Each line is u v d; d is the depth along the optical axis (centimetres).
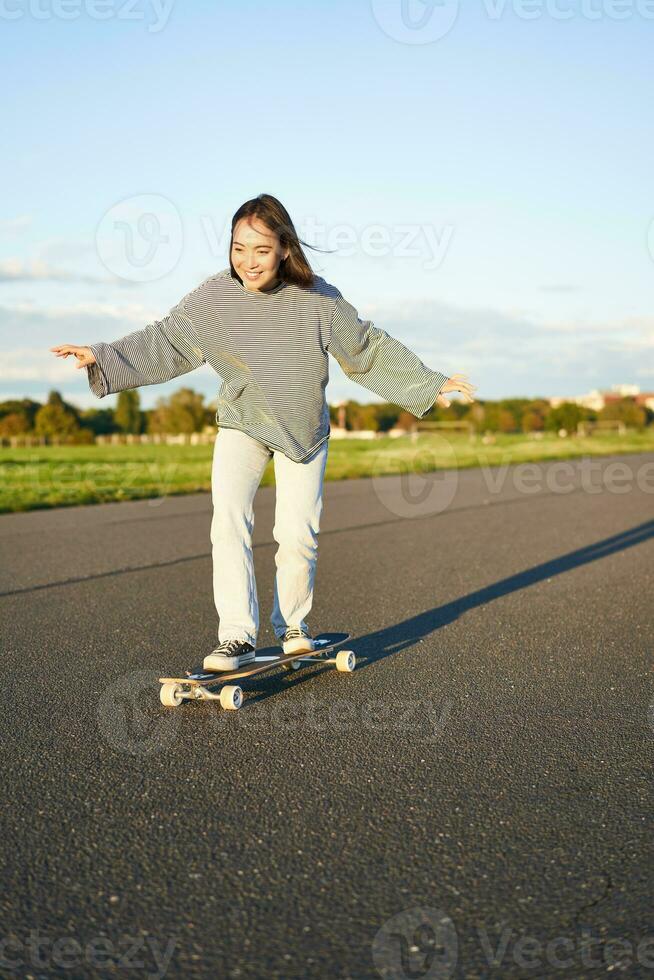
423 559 770
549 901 219
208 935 206
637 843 249
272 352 383
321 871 235
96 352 368
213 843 251
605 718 357
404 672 427
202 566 739
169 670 429
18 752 322
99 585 652
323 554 802
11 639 488
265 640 502
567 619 536
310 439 403
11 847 249
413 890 225
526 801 278
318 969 193
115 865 239
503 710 368
